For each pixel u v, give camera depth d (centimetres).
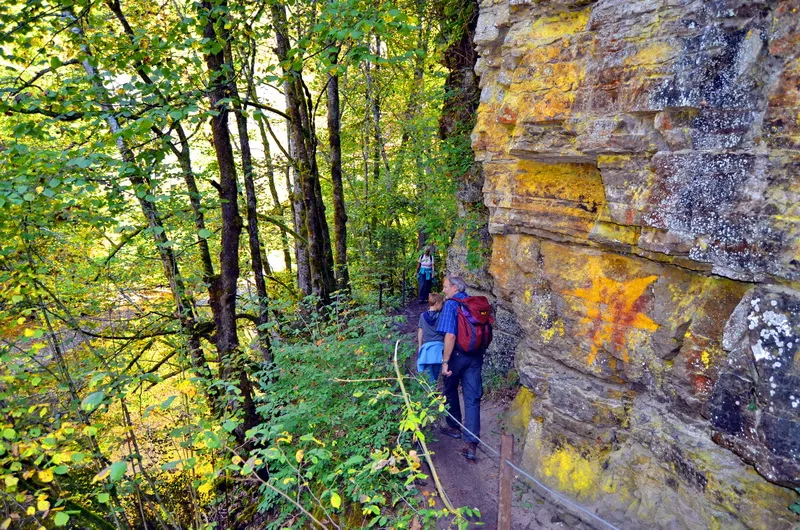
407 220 1552
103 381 443
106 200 542
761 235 266
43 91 515
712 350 314
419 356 536
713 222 288
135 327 826
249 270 1236
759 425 265
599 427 400
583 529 381
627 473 378
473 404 505
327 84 1053
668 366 348
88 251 743
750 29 269
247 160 872
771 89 260
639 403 383
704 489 314
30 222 461
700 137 295
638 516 354
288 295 1275
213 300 715
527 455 459
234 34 650
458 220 818
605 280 391
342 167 1644
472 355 504
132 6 793
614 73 336
